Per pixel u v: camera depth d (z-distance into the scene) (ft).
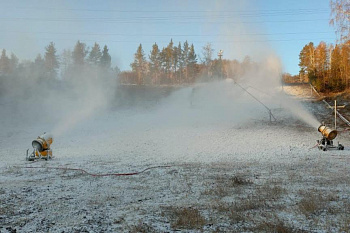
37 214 21.17
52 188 30.14
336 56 149.79
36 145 53.78
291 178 33.35
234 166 43.98
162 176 36.91
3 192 28.27
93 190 29.17
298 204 22.57
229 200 24.48
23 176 37.37
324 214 20.04
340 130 89.56
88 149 69.92
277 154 57.62
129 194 27.37
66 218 20.20
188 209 21.57
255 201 23.41
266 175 36.01
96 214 21.07
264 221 18.48
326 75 161.58
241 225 18.16
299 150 63.00
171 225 18.30
